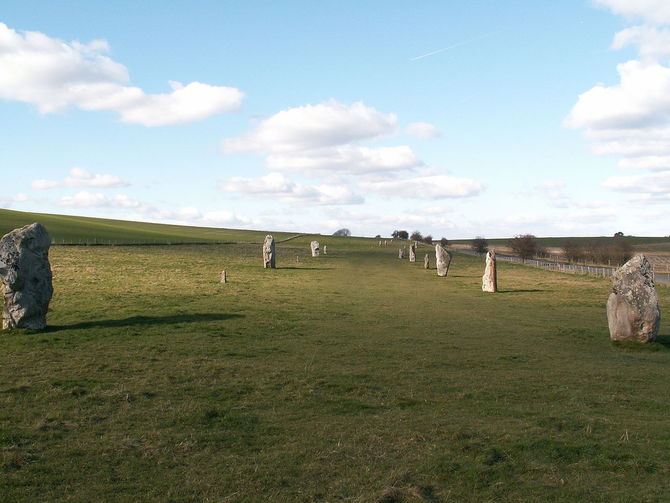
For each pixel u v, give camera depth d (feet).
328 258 285.02
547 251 443.73
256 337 81.46
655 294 81.92
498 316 110.63
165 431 40.96
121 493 31.24
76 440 38.88
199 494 31.37
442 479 33.68
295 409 47.09
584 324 102.58
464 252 422.00
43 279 83.05
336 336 84.38
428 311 114.93
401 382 57.41
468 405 49.49
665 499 31.32
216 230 593.42
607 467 35.68
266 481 33.04
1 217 369.09
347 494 31.58
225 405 47.62
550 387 56.90
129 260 209.77
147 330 84.12
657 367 68.64
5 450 36.60
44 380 54.44
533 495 31.76
